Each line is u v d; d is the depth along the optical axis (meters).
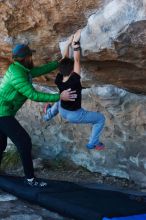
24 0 5.36
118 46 5.04
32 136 7.55
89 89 6.64
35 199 5.53
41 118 7.36
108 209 4.91
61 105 5.57
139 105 6.27
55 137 7.32
